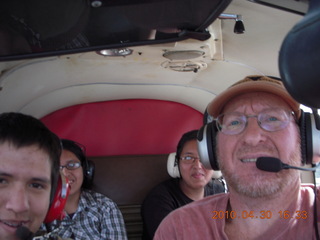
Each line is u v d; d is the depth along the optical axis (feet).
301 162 1.62
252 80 1.73
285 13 2.04
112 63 3.15
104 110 4.36
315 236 1.53
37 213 1.44
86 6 1.21
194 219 1.80
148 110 4.43
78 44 1.39
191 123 4.53
